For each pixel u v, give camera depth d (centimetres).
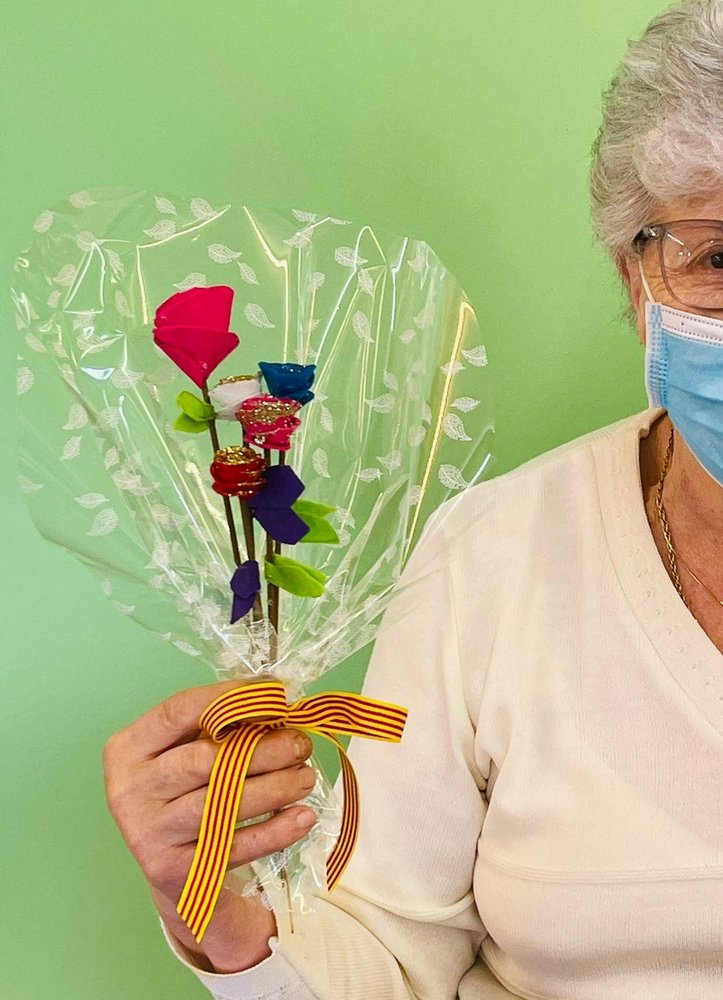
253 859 69
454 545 84
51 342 72
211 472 64
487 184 107
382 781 96
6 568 107
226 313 63
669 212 78
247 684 67
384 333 79
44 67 98
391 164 104
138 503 70
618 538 89
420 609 95
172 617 72
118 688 112
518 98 105
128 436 71
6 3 96
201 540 71
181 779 68
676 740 84
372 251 80
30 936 117
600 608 89
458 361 79
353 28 101
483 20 102
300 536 62
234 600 65
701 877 81
